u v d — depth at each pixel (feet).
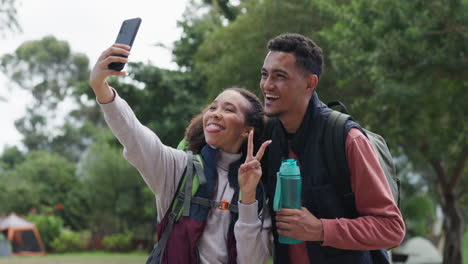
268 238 8.89
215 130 8.87
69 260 78.43
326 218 7.97
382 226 7.46
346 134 7.93
